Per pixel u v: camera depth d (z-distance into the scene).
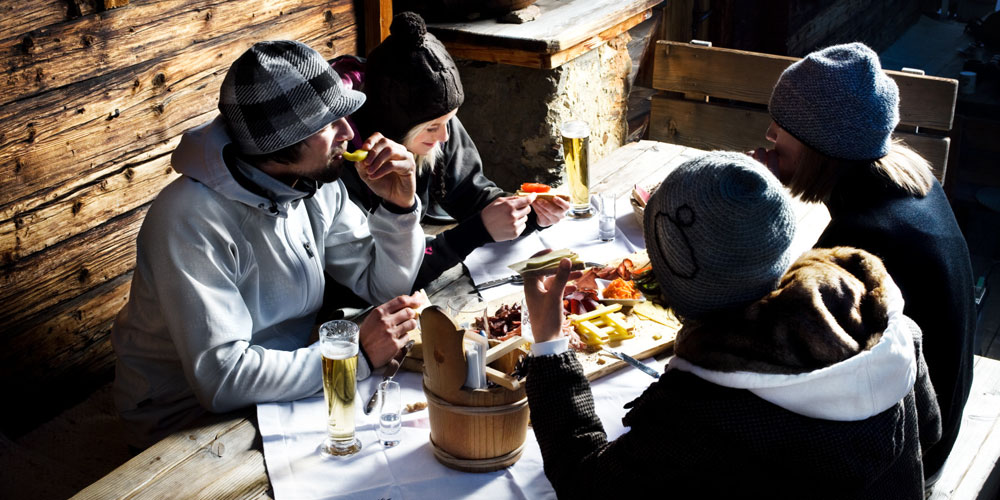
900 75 3.18
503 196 2.68
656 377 1.72
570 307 1.96
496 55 3.64
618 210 2.61
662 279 1.25
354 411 1.63
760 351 1.17
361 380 1.83
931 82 3.13
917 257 1.74
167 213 1.82
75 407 2.71
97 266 2.73
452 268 2.32
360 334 1.87
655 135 3.78
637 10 4.12
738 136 3.60
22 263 2.51
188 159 1.86
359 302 2.31
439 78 2.33
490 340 1.75
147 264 1.93
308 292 2.08
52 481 2.38
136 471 1.59
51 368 2.67
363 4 3.49
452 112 2.42
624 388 1.78
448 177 2.68
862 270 1.29
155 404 2.04
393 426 1.67
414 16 2.31
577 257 1.87
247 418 1.75
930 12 9.08
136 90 2.69
